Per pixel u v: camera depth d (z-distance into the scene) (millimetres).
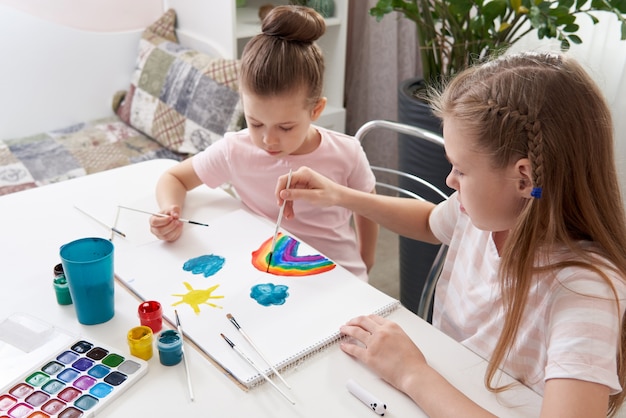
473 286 973
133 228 1099
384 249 2406
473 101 773
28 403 720
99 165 2057
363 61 2602
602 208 768
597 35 1836
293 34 1135
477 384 783
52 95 2314
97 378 758
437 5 1688
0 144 2178
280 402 738
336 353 822
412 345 800
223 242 1061
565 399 682
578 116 732
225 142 1281
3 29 2158
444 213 1098
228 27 2162
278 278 961
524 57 792
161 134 2176
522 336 848
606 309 725
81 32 2295
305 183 1121
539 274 811
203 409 725
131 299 912
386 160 2664
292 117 1155
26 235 1067
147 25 2521
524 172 753
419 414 732
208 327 848
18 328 840
